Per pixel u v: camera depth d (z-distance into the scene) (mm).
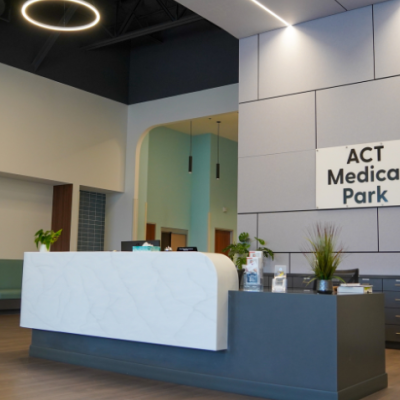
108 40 9984
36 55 9508
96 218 11039
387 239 6223
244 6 6648
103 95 10672
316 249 3949
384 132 6324
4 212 9508
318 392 3447
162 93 10727
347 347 3568
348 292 4008
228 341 3863
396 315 5969
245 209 7332
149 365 4242
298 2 6527
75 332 4680
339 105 6684
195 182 14656
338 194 6574
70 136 10000
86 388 3840
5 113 8977
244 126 7461
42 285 5035
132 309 4281
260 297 3768
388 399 3672
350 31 6691
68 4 9758
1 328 7402
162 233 13906
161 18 10320
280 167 7086
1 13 8617
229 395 3703
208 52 10188
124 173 11047
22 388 3801
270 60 7320
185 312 3957
